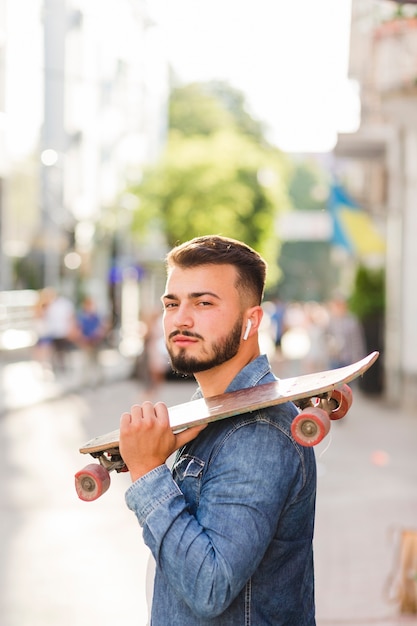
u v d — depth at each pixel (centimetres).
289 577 218
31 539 821
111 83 4025
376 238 2253
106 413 1811
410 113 1266
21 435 1490
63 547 794
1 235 3173
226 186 3784
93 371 2308
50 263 3431
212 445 212
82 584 686
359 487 1063
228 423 212
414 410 1870
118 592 667
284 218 4288
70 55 3338
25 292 3125
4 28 2817
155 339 2009
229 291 221
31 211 3372
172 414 219
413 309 1917
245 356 228
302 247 7938
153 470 204
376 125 1825
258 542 199
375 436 1510
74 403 1978
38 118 3350
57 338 2345
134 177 3959
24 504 968
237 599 211
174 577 198
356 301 2166
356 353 1847
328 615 602
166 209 3788
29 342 2872
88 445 215
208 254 221
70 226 3581
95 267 4006
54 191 3481
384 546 785
